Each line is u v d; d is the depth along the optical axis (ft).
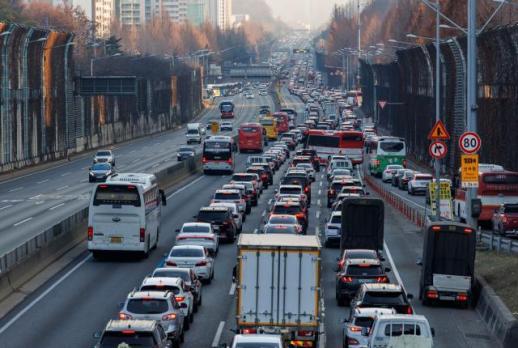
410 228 597.11
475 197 442.50
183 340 304.30
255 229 586.04
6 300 370.12
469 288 361.71
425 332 253.03
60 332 314.14
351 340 276.62
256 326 278.87
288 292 278.87
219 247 515.50
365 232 470.39
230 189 637.30
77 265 453.17
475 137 427.74
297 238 291.58
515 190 554.87
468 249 363.15
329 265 462.60
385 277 364.17
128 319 276.00
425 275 365.40
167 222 612.70
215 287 401.70
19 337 307.37
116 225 457.27
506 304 332.39
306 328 278.26
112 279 415.85
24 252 422.41
